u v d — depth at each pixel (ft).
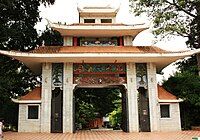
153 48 97.45
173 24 111.34
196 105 96.02
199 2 105.19
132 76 92.63
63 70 92.12
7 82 97.55
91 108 156.46
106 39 100.73
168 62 95.86
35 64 96.12
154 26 112.57
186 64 127.75
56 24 94.32
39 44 124.06
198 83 98.12
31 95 92.02
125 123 91.35
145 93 93.45
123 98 95.14
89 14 107.86
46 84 90.89
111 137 68.13
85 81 92.12
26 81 126.72
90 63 93.56
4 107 108.78
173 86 106.42
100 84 92.22
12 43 112.98
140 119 90.38
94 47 97.09
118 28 95.66
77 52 87.86
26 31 114.52
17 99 90.63
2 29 103.19
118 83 92.43
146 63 94.58
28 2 114.21
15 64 117.50
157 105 91.45
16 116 108.88
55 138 66.03
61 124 88.63
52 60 90.48
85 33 98.17
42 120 88.38
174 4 110.73
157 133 80.12
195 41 115.14
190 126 99.96
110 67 93.61
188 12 111.45
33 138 65.21
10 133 82.64
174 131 88.12
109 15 108.37
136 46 99.04
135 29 96.43
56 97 90.99
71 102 89.97
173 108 93.40
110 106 150.92
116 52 88.28
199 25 110.63
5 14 108.88
